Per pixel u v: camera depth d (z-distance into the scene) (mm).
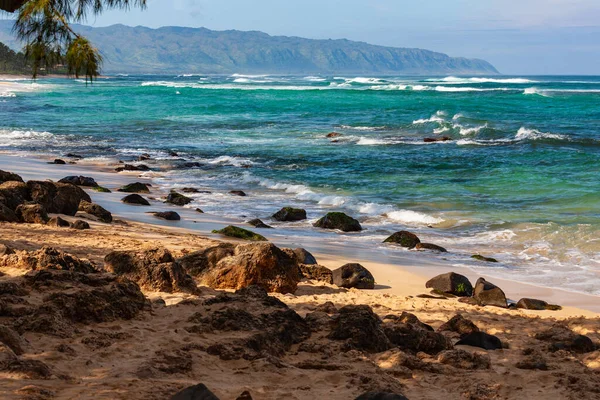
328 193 21875
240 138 37438
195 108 58406
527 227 16469
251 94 81375
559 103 62969
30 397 4027
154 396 4301
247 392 4078
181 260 10055
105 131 40906
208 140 36594
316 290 10578
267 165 27766
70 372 4797
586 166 25922
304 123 45375
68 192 15633
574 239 15172
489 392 5309
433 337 6590
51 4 8078
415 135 38188
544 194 20859
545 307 10445
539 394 5414
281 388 4945
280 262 9836
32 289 6777
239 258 9695
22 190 15055
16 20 8133
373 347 6262
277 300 7285
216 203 20312
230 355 5492
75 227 13562
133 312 6504
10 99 68438
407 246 15031
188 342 5742
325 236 16109
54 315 5805
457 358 6152
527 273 12867
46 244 11094
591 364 6645
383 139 36312
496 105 60125
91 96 76688
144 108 58594
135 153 31422
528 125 42250
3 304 5902
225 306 6926
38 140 35875
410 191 21938
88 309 6168
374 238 15953
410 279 12148
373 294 10578
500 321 8938
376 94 80562
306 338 6375
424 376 5719
